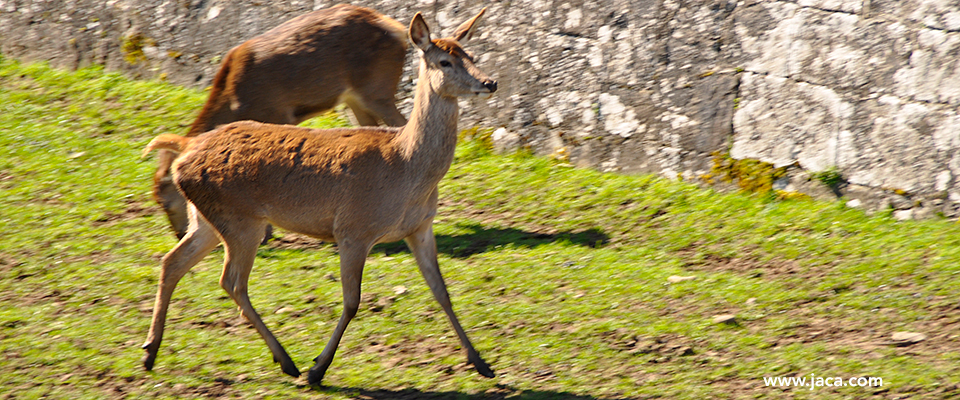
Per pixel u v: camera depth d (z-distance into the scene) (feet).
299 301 60.18
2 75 110.01
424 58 47.47
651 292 59.72
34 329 56.18
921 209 68.69
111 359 51.93
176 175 49.75
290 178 48.34
